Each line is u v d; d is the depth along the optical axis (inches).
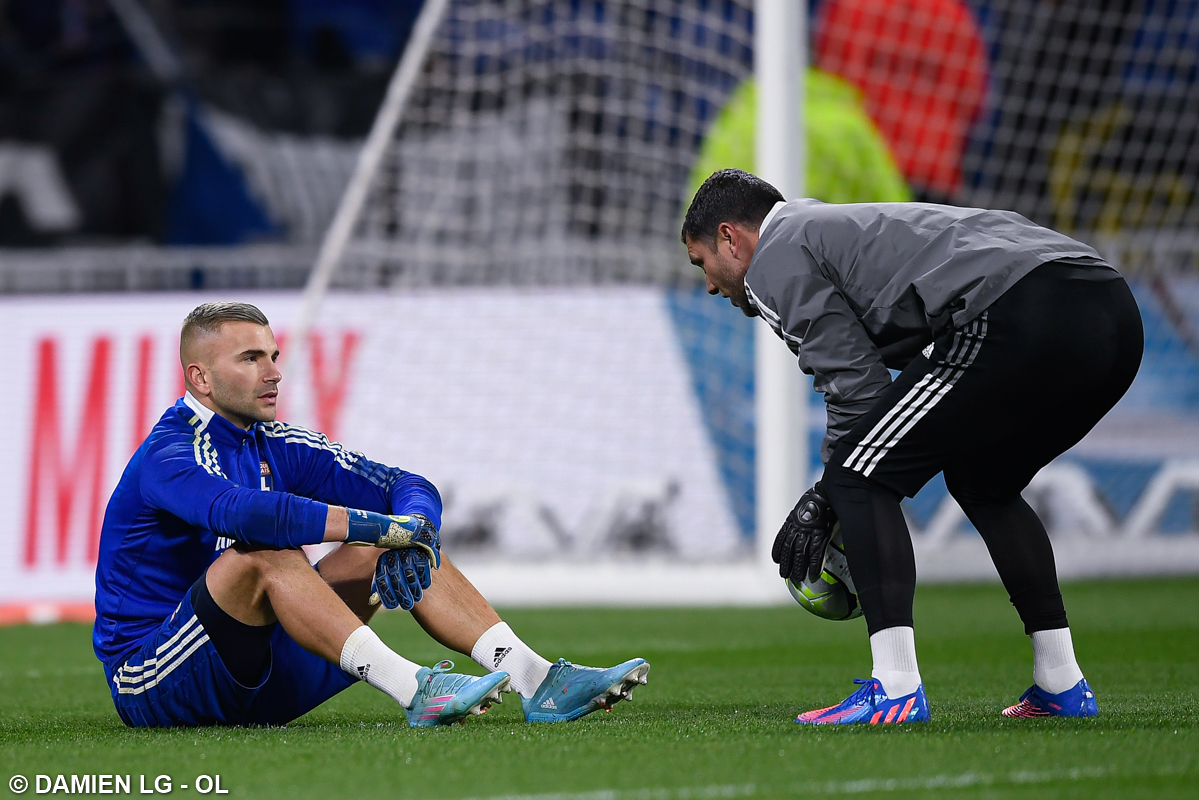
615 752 311.9
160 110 1683.1
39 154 1678.2
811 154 1211.2
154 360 1144.8
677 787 268.8
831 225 357.4
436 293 1176.8
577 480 1143.0
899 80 1268.5
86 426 1133.7
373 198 1328.7
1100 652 650.8
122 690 373.7
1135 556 1187.9
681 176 1337.4
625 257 1301.7
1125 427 1197.7
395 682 357.4
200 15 1726.1
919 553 1178.6
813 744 320.2
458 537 1141.7
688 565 1093.1
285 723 386.3
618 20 1365.7
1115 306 354.9
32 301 1160.8
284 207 1673.2
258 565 350.3
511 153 1366.9
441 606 378.9
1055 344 342.6
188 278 1295.5
